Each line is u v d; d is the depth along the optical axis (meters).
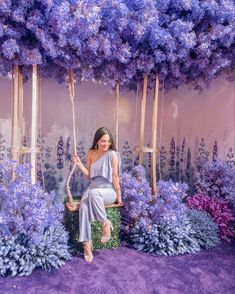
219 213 4.84
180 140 5.86
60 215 3.99
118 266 3.83
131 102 5.64
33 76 4.08
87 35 3.87
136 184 4.39
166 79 5.00
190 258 4.12
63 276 3.55
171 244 4.19
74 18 3.72
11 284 3.35
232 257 4.18
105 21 3.99
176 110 5.85
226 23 4.46
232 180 5.10
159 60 4.30
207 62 4.56
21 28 3.79
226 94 5.45
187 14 4.31
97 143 4.25
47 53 3.96
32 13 3.73
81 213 3.92
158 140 5.82
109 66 4.42
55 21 3.70
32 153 4.20
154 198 4.50
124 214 4.59
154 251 4.25
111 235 4.31
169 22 4.32
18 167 3.85
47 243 3.72
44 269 3.66
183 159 5.86
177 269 3.81
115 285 3.42
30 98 4.96
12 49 3.70
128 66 4.41
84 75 4.36
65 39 3.78
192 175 5.80
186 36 4.18
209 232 4.52
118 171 4.22
